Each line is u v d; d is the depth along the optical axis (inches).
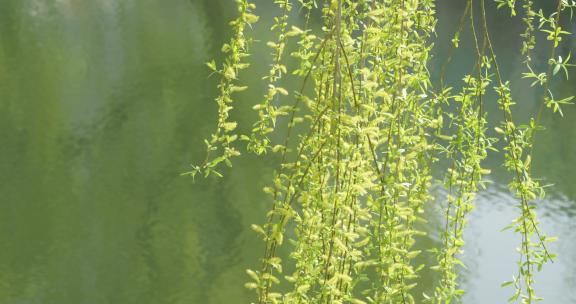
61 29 711.7
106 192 409.4
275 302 87.7
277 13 760.3
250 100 514.6
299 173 85.7
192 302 321.4
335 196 82.8
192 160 442.3
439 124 102.2
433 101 103.7
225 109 90.0
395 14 97.3
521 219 91.8
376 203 90.7
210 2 825.5
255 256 351.9
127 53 643.5
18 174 426.9
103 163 440.8
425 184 103.8
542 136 466.6
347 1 90.8
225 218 382.6
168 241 364.5
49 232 373.4
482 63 98.3
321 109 86.0
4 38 673.0
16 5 788.0
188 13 780.6
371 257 173.8
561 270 330.6
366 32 94.3
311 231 89.4
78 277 340.5
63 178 423.2
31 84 561.9
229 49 88.2
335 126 79.4
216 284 334.0
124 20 754.8
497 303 303.9
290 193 84.5
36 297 327.0
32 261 353.1
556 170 417.4
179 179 421.7
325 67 86.7
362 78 94.1
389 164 93.8
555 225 363.9
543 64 604.4
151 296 326.0
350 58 82.5
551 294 314.2
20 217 386.9
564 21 689.0
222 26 729.0
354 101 83.7
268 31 686.5
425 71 101.4
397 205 91.6
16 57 620.4
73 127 486.6
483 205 387.2
